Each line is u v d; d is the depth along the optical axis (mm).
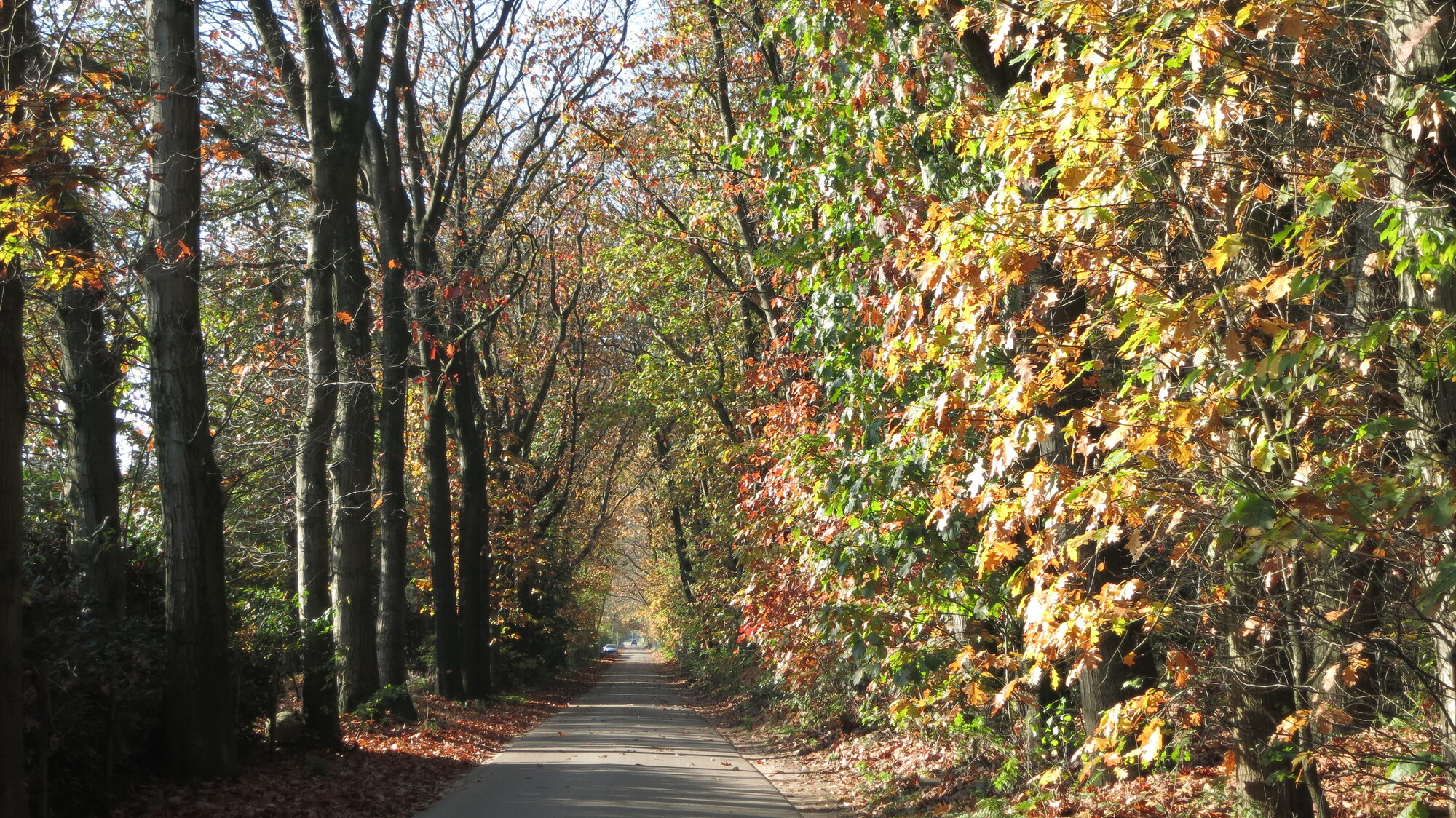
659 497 40656
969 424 6402
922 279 5863
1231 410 4742
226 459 18578
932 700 9797
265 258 18188
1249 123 5836
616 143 23016
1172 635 6145
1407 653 5105
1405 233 4352
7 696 7379
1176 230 5891
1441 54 4656
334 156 15375
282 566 21719
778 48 18906
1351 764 5652
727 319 26828
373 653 17859
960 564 9539
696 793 12328
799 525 11750
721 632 29312
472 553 26859
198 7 12078
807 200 12156
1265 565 5082
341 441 17062
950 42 8789
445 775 14016
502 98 24844
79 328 12844
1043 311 6191
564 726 23438
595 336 34656
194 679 11078
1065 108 5414
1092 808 8320
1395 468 4848
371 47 15766
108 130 11195
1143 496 4898
